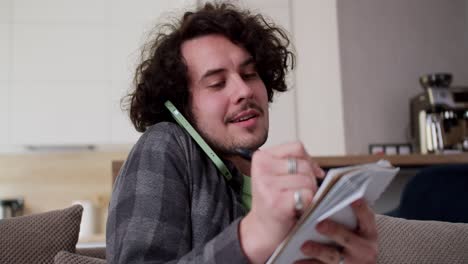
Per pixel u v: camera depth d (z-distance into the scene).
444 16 3.29
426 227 0.94
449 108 2.66
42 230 1.07
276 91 1.15
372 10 3.21
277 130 2.99
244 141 0.87
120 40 3.16
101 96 3.12
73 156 3.36
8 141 3.05
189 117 0.92
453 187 1.64
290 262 0.56
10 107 3.07
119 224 0.71
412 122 2.96
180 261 0.60
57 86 3.10
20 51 3.10
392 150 2.84
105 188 3.35
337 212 0.51
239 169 0.93
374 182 0.52
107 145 3.18
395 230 0.94
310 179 0.50
